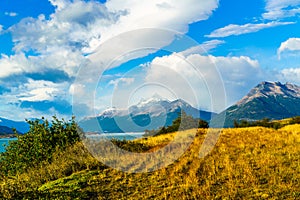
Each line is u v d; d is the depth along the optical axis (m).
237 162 18.98
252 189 15.48
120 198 15.32
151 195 15.50
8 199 15.06
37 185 17.80
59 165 20.25
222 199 14.73
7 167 23.58
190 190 15.88
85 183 17.06
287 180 16.17
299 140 23.48
